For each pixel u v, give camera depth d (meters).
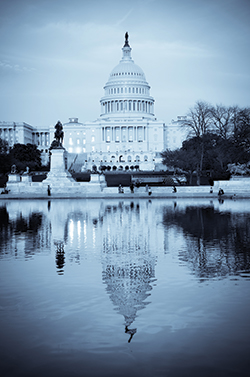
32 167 169.75
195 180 113.31
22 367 11.70
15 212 51.31
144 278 19.52
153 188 89.50
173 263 22.34
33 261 23.22
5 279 19.61
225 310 15.30
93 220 41.62
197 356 12.12
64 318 14.77
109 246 27.38
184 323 14.23
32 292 17.62
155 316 14.85
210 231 33.19
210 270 20.77
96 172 94.50
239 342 12.88
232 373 11.27
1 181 115.94
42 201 72.88
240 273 20.12
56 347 12.73
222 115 116.62
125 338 13.22
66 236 31.64
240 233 31.97
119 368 11.57
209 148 111.56
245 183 89.19
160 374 11.27
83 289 17.95
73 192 90.44
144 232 33.22
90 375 11.28
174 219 41.72
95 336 13.38
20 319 14.75
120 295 17.08
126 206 59.12
